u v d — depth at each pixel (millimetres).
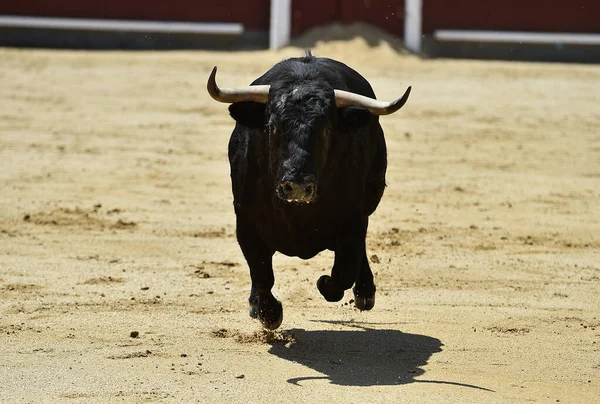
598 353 15875
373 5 66625
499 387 14039
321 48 63688
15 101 44375
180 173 32156
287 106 13852
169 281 20047
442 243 24047
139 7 67750
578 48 66438
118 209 27031
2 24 66188
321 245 15289
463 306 18672
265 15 67500
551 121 43562
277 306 15797
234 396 13305
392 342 16188
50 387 13641
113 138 37469
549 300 19297
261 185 14758
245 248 15438
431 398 13352
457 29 67562
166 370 14438
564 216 27672
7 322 16969
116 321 17141
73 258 21906
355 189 14875
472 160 35500
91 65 56688
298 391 13531
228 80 52031
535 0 67312
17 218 25750
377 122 16312
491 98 49344
